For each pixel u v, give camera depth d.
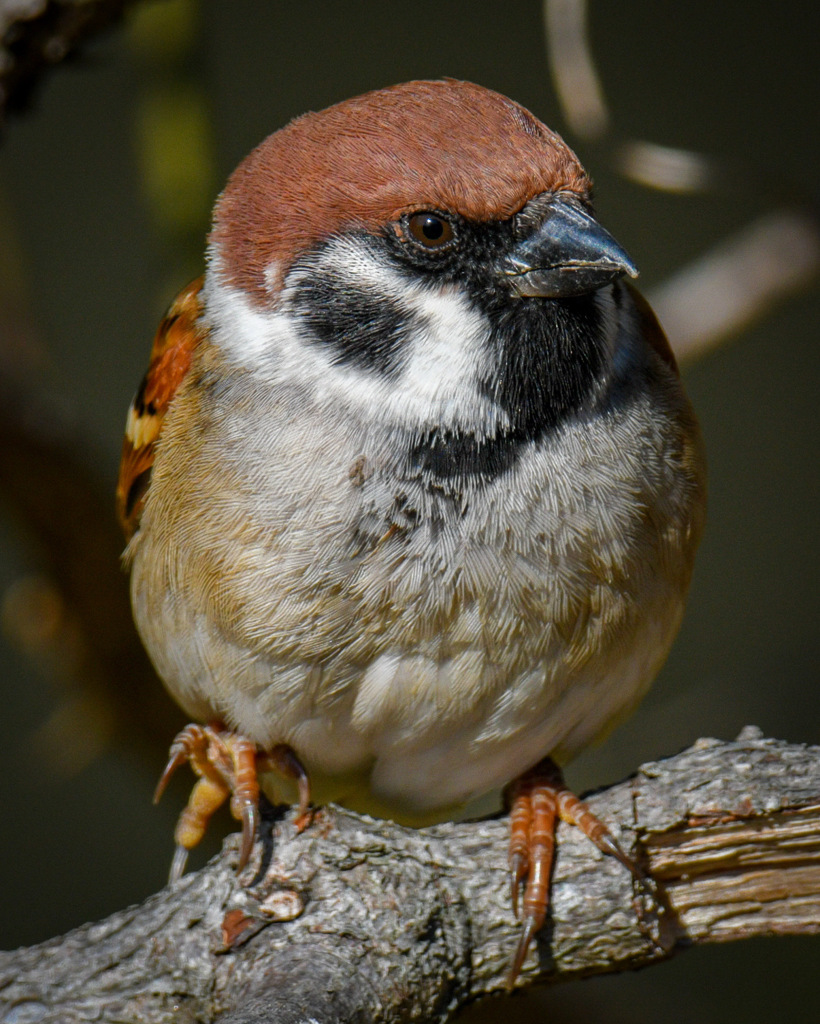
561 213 6.23
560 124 13.24
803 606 12.76
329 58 13.91
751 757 5.94
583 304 6.40
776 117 13.58
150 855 11.80
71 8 7.52
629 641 6.48
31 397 8.80
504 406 6.28
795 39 13.92
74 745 9.48
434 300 6.29
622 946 5.89
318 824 5.89
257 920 5.66
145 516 6.92
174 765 6.75
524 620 6.25
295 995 5.32
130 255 13.38
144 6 8.16
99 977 5.64
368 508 6.22
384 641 6.25
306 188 6.41
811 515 13.13
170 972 5.62
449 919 5.80
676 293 9.52
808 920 5.88
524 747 6.57
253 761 6.64
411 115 6.38
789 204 8.51
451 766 6.75
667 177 8.11
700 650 12.54
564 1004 8.79
